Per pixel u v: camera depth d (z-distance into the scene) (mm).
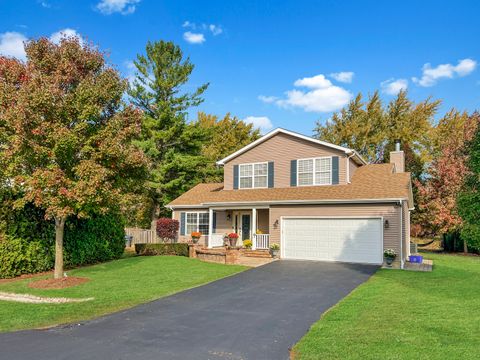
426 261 20875
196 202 25688
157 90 34438
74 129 12477
